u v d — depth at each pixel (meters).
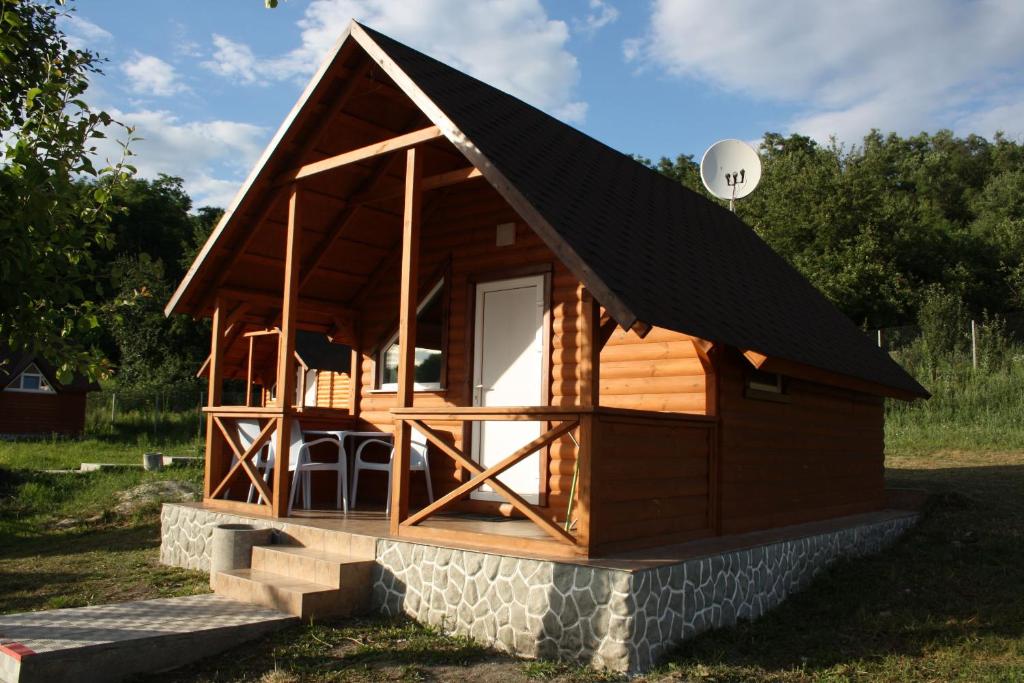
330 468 8.34
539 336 8.14
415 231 7.00
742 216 37.06
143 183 50.97
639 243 7.46
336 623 6.12
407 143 7.09
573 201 7.10
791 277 12.73
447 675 5.14
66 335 5.37
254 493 9.35
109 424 31.36
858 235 32.56
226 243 8.77
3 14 5.70
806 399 9.50
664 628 5.54
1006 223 36.81
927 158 48.25
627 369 8.12
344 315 10.04
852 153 44.91
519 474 8.01
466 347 8.66
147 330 39.03
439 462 8.80
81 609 6.14
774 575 7.25
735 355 7.87
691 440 7.13
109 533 12.17
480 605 5.83
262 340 17.30
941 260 33.91
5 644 4.96
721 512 7.47
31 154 5.18
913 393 11.58
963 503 11.89
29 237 4.74
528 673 5.15
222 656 5.46
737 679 5.23
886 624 6.63
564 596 5.44
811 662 5.68
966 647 6.03
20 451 23.06
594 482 5.75
